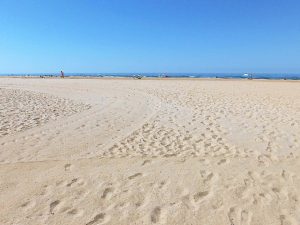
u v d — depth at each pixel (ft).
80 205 11.91
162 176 14.67
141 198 12.53
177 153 18.12
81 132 22.93
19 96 47.32
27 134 22.03
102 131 23.27
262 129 24.22
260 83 84.84
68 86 73.36
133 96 48.49
